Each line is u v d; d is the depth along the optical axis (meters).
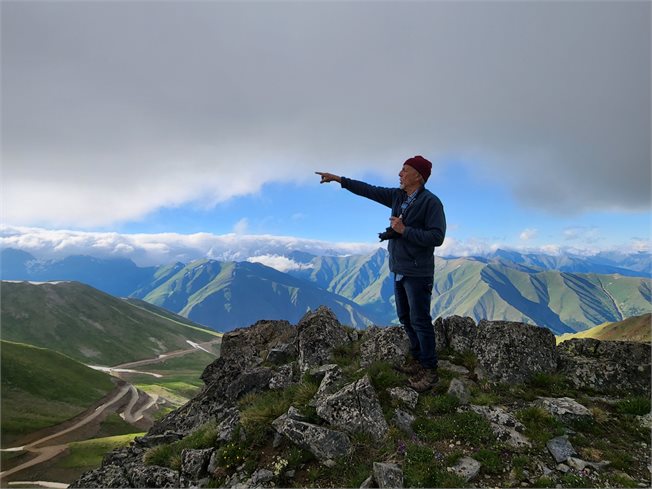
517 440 8.14
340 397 9.05
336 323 14.76
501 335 11.68
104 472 10.83
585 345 12.15
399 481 6.99
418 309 9.47
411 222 9.05
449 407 9.08
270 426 9.30
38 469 107.81
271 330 19.53
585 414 8.92
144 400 198.88
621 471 7.38
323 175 11.05
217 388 15.06
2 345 198.62
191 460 9.34
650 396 10.01
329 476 7.67
